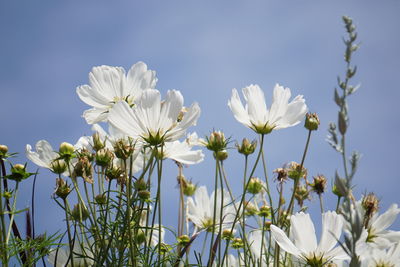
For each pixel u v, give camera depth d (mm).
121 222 806
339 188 503
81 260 854
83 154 850
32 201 856
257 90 839
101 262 787
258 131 830
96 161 826
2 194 850
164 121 785
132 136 787
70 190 829
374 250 802
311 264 735
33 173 859
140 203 833
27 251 830
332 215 738
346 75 500
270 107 829
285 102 832
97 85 858
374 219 809
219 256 818
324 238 734
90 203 829
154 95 782
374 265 805
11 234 834
